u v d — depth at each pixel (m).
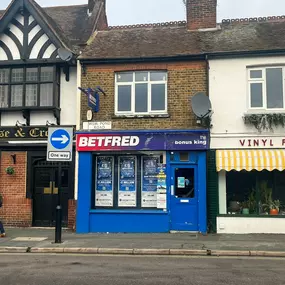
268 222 12.22
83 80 13.45
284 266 8.19
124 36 14.98
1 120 13.91
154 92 13.29
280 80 12.73
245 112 12.62
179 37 14.38
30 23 13.93
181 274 7.46
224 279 7.05
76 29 15.52
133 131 12.86
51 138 11.12
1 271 7.82
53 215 13.61
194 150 12.65
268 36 13.59
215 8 14.80
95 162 13.45
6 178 13.73
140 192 13.14
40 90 13.75
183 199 12.66
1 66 13.90
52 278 7.21
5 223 13.59
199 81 12.91
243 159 12.11
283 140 12.37
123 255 9.62
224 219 12.38
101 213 12.91
